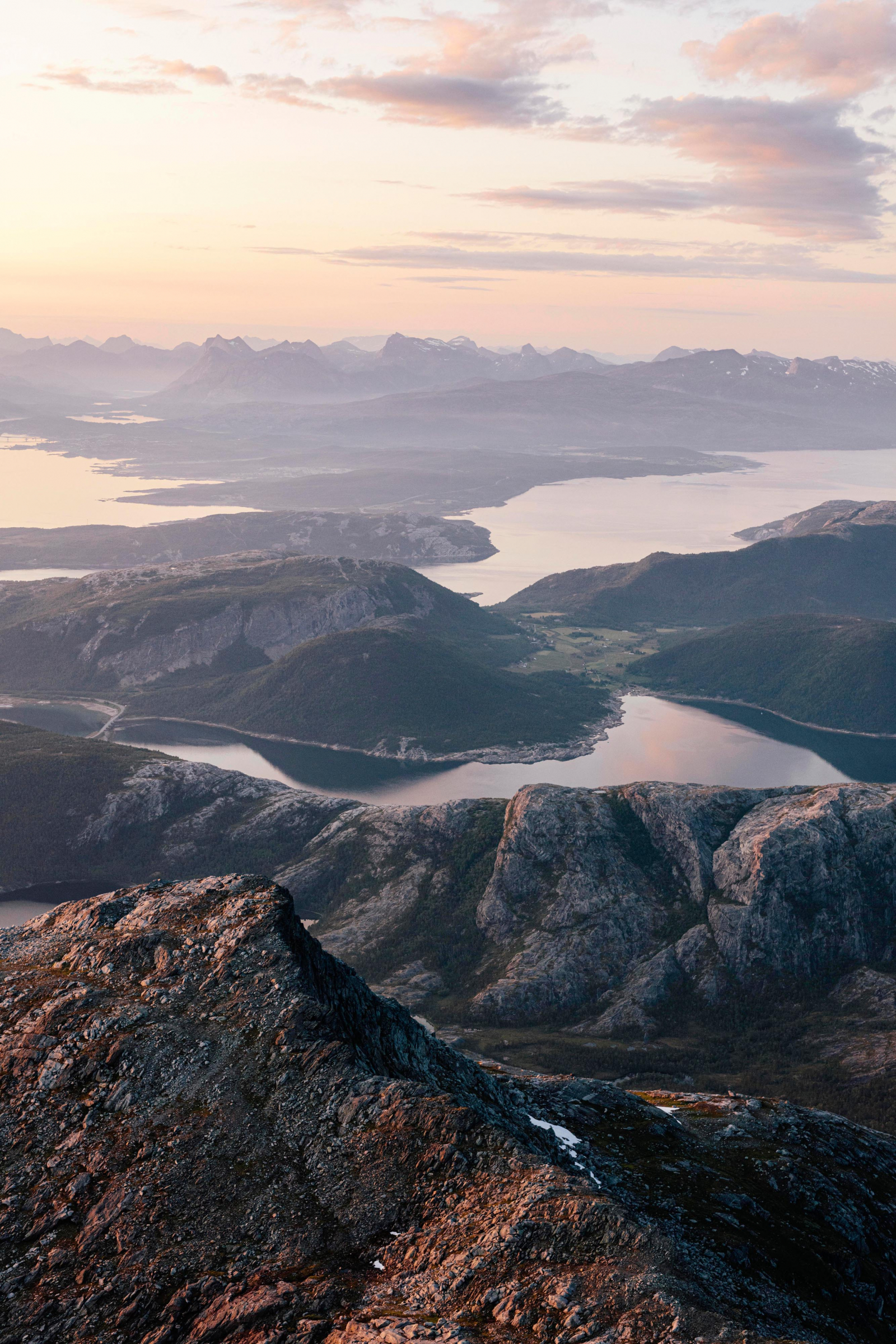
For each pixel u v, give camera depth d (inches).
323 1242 2450.8
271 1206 2554.1
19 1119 2896.2
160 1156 2709.2
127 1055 3006.9
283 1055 2972.4
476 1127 2723.9
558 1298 2182.6
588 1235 2359.7
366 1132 2736.2
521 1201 2464.3
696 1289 2237.9
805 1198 3821.4
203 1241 2476.6
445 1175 2588.6
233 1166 2667.3
